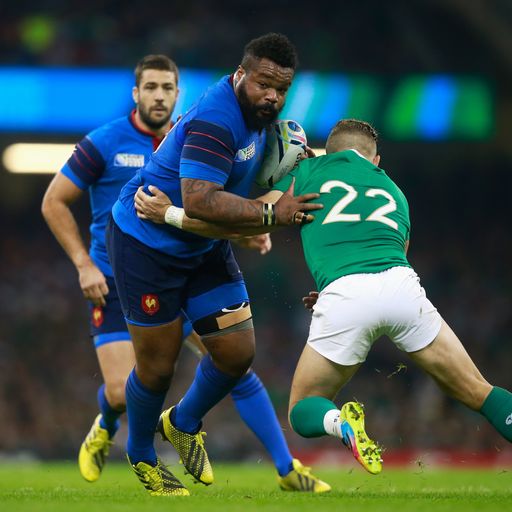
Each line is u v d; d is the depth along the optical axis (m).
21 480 28.97
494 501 17.39
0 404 72.19
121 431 60.19
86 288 24.66
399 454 60.78
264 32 80.25
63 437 70.12
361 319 18.47
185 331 25.44
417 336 18.69
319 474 36.19
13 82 69.75
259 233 19.33
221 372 20.53
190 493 20.92
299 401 18.88
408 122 71.88
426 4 81.31
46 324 80.75
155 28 80.44
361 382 71.69
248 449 64.81
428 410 68.62
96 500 17.42
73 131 69.62
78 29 77.81
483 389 18.88
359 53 79.94
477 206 93.56
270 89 18.48
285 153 20.22
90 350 79.19
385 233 19.22
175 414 21.11
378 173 20.22
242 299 20.52
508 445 65.75
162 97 25.19
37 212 94.94
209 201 18.28
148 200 19.47
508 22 79.31
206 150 18.41
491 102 72.88
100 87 69.81
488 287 86.38
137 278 19.86
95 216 25.84
